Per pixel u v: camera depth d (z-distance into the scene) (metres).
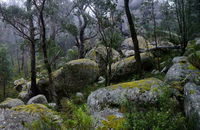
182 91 2.86
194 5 9.83
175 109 2.21
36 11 9.16
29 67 25.88
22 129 1.88
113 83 8.62
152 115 1.72
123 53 12.11
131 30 5.92
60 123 1.84
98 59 11.09
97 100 3.28
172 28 10.76
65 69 8.43
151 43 11.10
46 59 7.79
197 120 1.87
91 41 15.95
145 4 8.91
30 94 10.23
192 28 9.23
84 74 9.27
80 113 1.70
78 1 8.65
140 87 3.09
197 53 4.53
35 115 2.23
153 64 8.44
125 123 1.75
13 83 16.55
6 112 2.36
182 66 4.19
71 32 11.16
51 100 8.69
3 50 14.47
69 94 7.81
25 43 11.52
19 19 9.55
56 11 10.04
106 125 2.04
